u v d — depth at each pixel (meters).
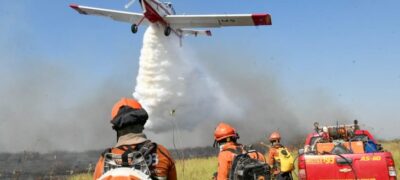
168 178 2.47
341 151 7.68
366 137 9.45
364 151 8.01
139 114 2.46
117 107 2.61
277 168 8.44
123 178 2.21
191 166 17.36
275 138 8.73
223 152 4.43
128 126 2.45
